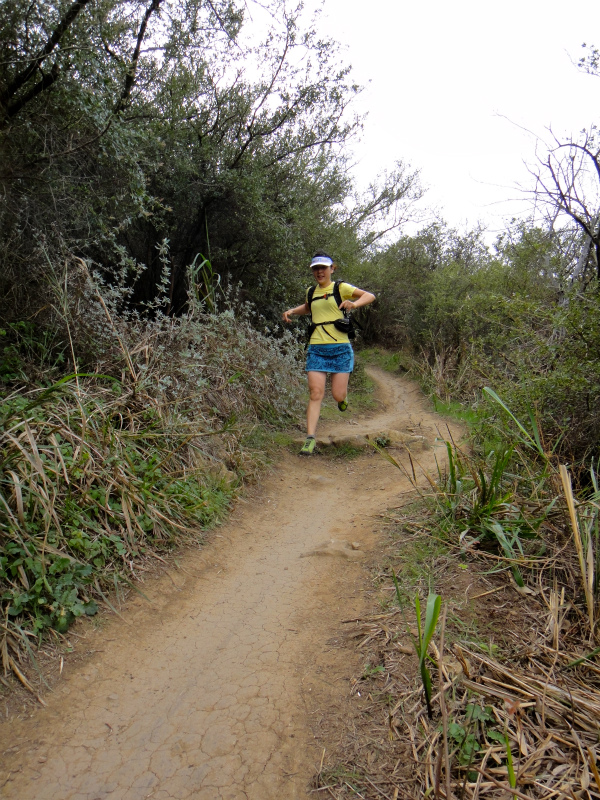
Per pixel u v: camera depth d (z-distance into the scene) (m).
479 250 15.73
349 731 2.02
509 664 2.27
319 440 5.99
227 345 5.79
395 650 2.40
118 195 5.22
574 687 2.17
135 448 3.78
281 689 2.27
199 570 3.30
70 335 4.16
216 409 5.23
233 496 4.33
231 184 8.15
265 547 3.69
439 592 2.78
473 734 1.91
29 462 2.85
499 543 3.16
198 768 1.90
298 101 9.23
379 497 4.48
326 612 2.82
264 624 2.76
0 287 4.47
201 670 2.42
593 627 2.49
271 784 1.82
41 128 4.51
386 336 18.70
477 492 3.52
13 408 3.24
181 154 7.76
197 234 8.77
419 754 1.88
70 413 3.48
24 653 2.35
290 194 10.01
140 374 4.34
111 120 4.56
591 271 6.93
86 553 2.90
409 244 19.12
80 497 3.12
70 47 4.05
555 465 4.04
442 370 10.54
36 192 4.65
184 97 7.97
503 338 6.23
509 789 1.70
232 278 9.20
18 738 1.99
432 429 6.71
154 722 2.11
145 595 2.94
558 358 4.77
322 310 5.43
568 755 1.84
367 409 8.74
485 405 5.52
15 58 4.12
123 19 5.52
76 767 1.90
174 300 8.82
